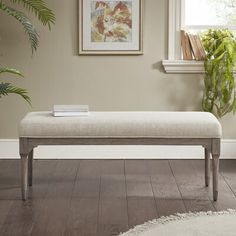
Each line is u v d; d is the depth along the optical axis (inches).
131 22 206.2
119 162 207.3
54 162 207.2
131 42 207.2
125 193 171.6
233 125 211.3
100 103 210.5
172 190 174.1
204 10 212.7
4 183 181.8
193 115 171.5
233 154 212.4
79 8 205.3
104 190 174.7
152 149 211.8
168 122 163.6
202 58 206.1
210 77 205.5
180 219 149.2
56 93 209.9
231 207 159.5
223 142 211.8
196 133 162.9
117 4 205.6
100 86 209.8
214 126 162.7
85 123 163.8
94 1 205.5
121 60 208.8
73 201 164.9
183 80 209.3
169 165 202.8
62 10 206.5
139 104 210.5
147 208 159.0
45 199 166.6
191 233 139.9
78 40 207.3
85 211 156.9
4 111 210.5
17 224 148.0
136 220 150.2
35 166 201.6
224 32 206.8
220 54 203.8
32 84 209.3
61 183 181.8
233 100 206.2
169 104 210.5
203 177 187.6
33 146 164.4
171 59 208.1
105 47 207.2
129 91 210.1
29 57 208.4
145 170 196.4
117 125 163.3
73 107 170.2
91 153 212.1
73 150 212.1
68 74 209.2
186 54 207.5
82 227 145.9
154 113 175.5
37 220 150.6
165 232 140.6
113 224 147.6
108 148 211.9
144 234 139.3
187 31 213.8
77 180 185.0
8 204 162.7
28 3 193.5
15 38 207.8
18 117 210.8
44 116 169.8
